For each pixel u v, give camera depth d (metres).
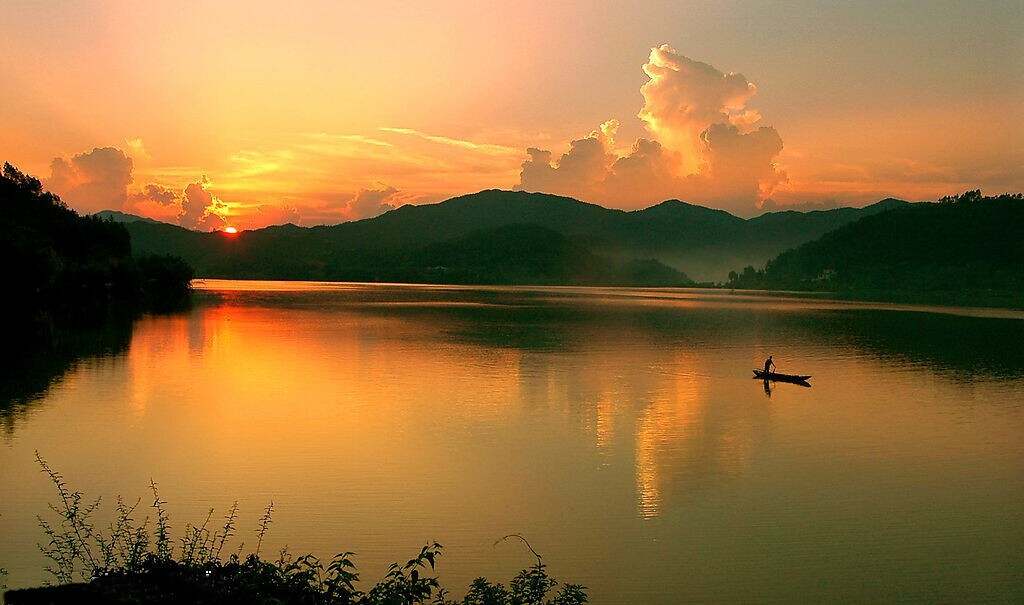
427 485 27.22
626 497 26.34
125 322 88.56
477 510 24.80
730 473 29.30
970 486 27.94
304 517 23.91
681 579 20.12
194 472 28.20
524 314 122.44
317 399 42.56
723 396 45.75
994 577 20.53
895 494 26.98
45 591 11.12
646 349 70.94
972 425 38.38
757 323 109.25
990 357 68.31
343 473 28.42
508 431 35.44
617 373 54.25
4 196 124.56
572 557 21.47
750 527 23.78
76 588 11.25
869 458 31.75
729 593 19.52
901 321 117.44
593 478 28.38
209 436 33.59
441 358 61.31
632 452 32.16
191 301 137.88
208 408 39.53
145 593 11.30
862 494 26.97
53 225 124.00
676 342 78.56
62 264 94.62
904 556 21.77
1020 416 40.62
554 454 31.55
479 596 13.17
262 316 104.69
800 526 23.92
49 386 44.91
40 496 24.95
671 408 41.66
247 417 37.50
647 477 28.67
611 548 22.11
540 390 46.47
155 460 29.67
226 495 25.73
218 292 184.00
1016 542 22.78
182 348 65.00
